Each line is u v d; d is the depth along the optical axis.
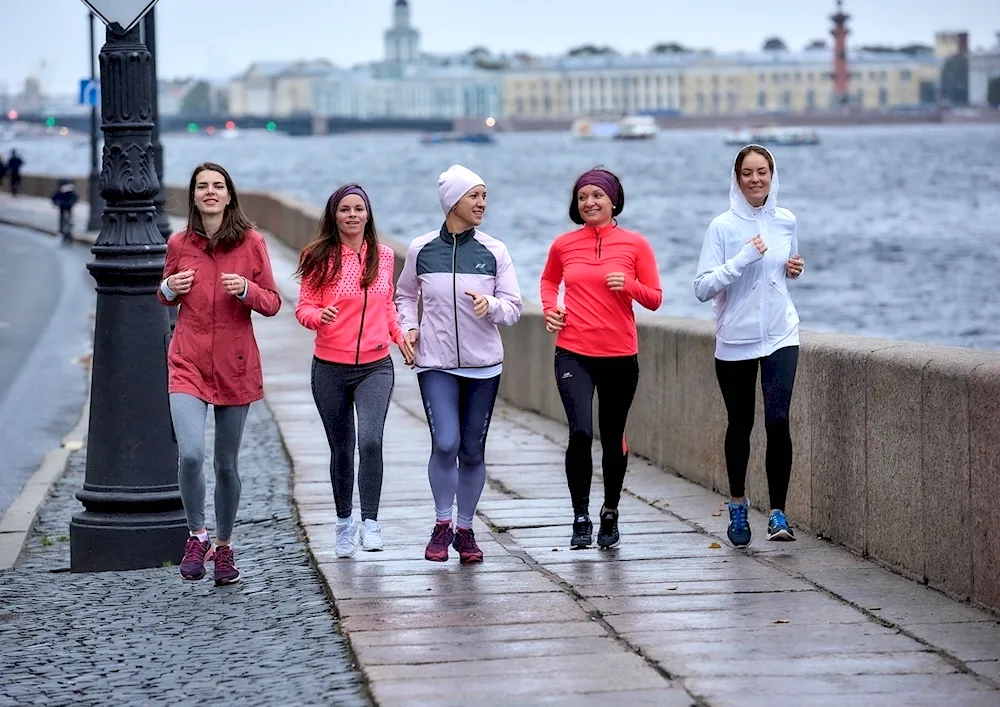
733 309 10.39
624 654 7.88
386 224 130.62
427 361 10.21
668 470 14.33
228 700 7.49
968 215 139.25
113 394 11.48
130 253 11.38
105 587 10.67
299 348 26.77
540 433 17.64
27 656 8.66
